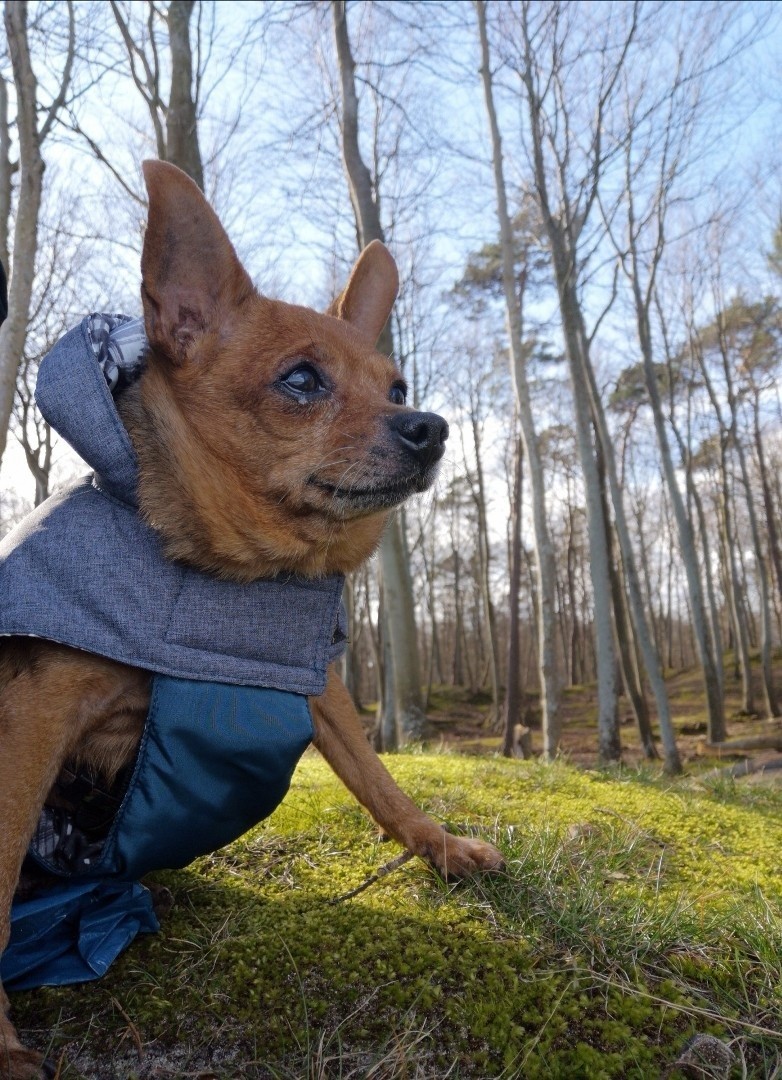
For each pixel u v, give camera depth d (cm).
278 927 35
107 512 32
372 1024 30
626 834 49
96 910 33
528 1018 29
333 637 36
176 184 35
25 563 31
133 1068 29
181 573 32
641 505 544
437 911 36
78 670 31
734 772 138
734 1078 27
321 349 37
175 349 36
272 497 35
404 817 41
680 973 32
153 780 31
